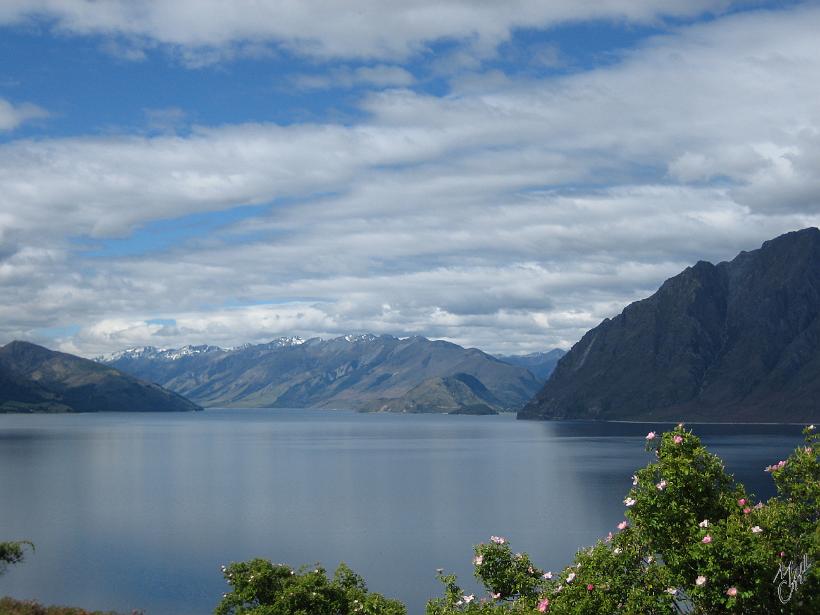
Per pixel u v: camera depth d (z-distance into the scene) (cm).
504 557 2381
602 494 14962
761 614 1786
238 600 4041
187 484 17388
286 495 15238
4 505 13950
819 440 2217
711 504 2008
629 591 1986
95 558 9206
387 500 14375
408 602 7119
